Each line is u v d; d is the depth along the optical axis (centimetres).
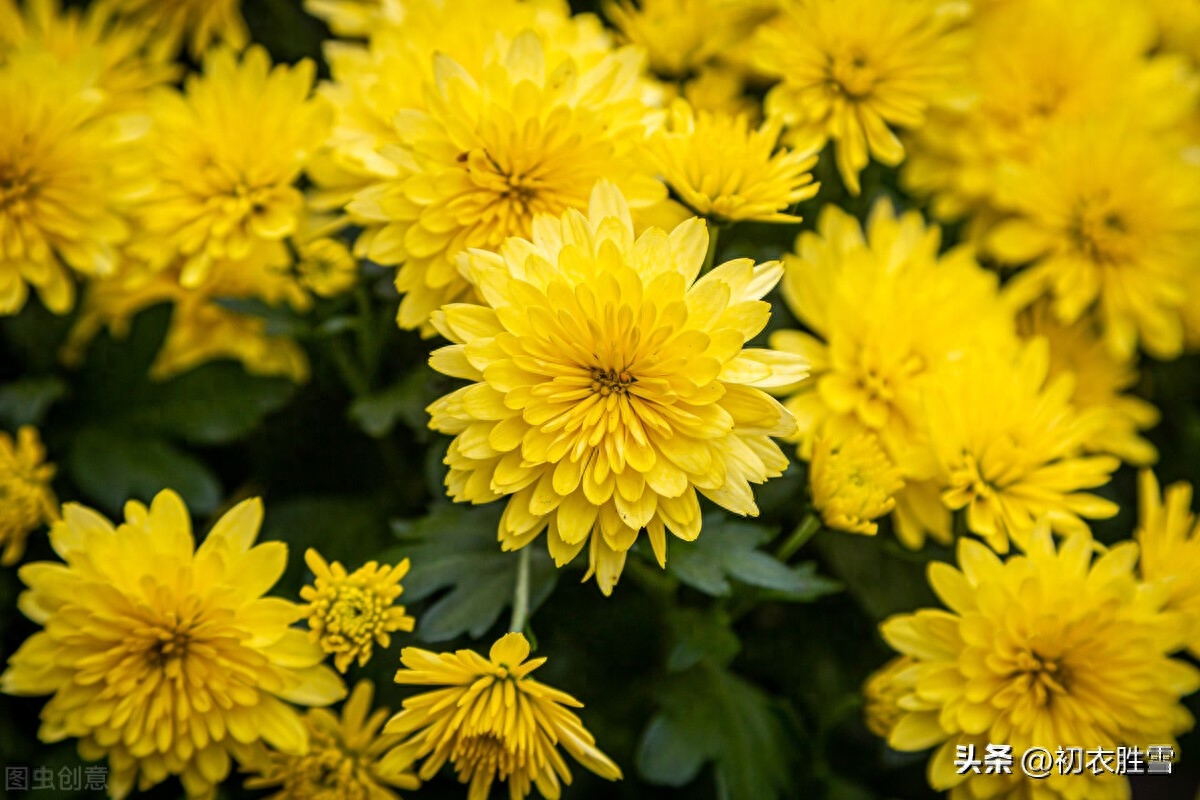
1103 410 46
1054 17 51
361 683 43
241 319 50
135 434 48
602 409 41
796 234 49
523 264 41
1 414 48
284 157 46
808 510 44
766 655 50
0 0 49
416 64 45
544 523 41
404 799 47
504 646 41
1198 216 50
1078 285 50
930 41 48
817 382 46
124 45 50
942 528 46
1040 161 50
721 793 45
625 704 49
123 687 42
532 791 47
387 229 43
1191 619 44
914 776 50
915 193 52
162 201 47
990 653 43
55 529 43
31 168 46
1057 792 44
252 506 43
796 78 47
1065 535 45
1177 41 55
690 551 43
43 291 47
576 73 44
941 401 45
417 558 44
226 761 43
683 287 40
